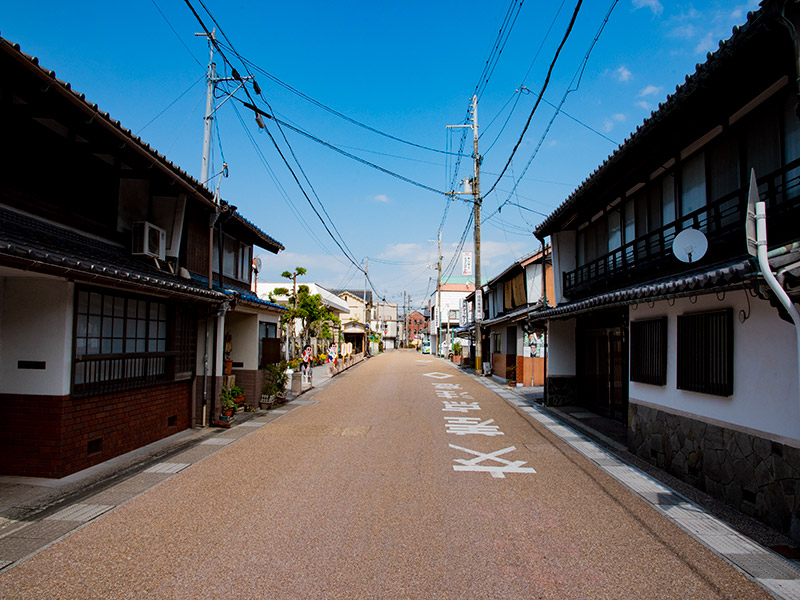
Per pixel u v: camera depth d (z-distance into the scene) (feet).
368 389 59.57
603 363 40.34
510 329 72.02
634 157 27.78
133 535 14.76
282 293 81.51
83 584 11.78
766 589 11.89
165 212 29.81
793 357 15.17
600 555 13.69
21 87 17.58
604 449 27.58
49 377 20.25
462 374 85.40
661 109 22.36
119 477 21.01
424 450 26.76
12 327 20.38
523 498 18.66
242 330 42.91
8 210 19.20
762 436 16.39
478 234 80.94
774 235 18.83
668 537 15.01
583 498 18.76
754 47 16.94
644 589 11.82
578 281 42.50
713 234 22.31
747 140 21.56
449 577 12.32
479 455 25.77
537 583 12.08
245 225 41.42
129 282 20.38
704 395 19.90
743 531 15.55
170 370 29.76
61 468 20.20
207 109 34.63
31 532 14.98
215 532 15.03
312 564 12.94
